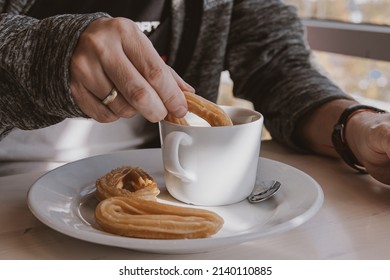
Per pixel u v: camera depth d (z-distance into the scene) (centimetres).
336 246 47
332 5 109
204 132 53
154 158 68
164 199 57
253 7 91
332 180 65
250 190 57
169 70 52
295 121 76
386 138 58
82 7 79
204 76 92
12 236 49
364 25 100
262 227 49
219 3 89
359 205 57
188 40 88
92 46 50
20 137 79
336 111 72
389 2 95
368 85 101
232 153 54
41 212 48
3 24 56
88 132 84
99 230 48
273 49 88
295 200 53
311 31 111
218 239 42
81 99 52
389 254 46
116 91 51
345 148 68
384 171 62
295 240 49
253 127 55
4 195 59
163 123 55
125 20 52
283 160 73
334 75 107
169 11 87
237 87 94
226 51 95
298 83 80
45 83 52
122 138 87
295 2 119
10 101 57
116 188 54
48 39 52
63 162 83
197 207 55
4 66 54
